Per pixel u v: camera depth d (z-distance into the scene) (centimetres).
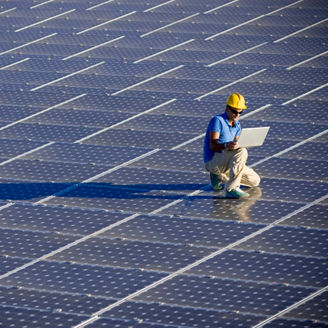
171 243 3284
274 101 5003
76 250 3253
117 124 4719
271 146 4291
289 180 3869
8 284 2997
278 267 3050
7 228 3472
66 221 3525
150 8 7131
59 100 5184
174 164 4119
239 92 5197
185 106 4978
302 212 3525
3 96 5291
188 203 3675
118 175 4009
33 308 2822
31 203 3725
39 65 5900
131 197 3756
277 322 2675
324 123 4597
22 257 3206
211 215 3538
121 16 6956
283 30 6378
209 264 3094
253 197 3709
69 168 4112
